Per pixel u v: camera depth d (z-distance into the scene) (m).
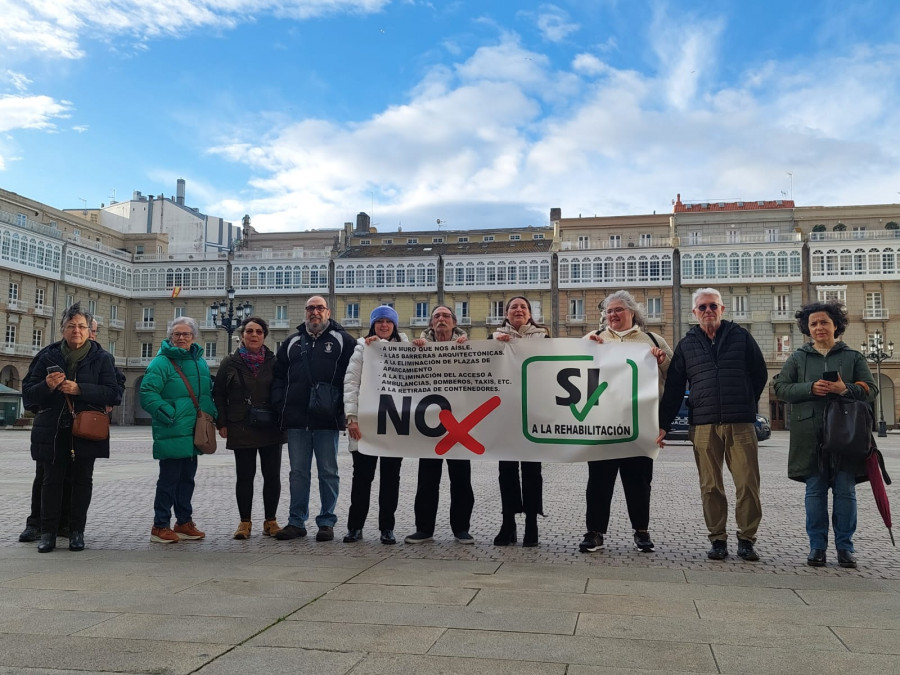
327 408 6.71
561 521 8.22
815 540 5.68
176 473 6.72
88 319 6.66
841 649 3.57
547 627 3.91
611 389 6.48
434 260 60.94
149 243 69.06
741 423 5.95
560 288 59.09
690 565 5.62
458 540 6.72
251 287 63.34
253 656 3.46
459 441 6.62
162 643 3.65
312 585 4.86
